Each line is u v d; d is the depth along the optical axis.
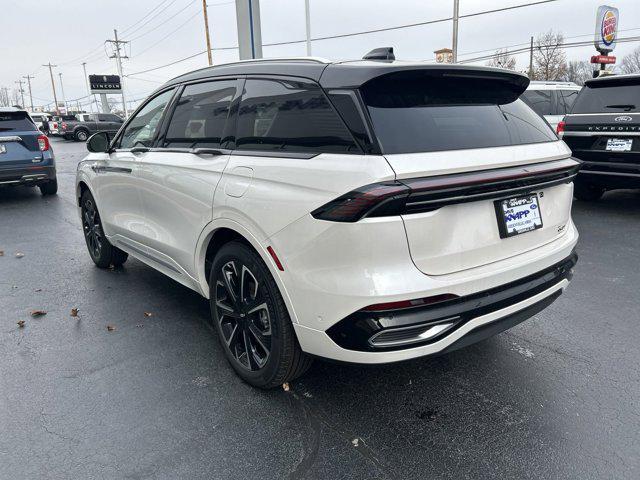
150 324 3.81
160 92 3.89
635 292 4.32
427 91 2.51
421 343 2.21
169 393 2.89
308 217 2.28
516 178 2.40
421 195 2.11
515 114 2.81
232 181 2.77
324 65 2.55
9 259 5.55
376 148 2.17
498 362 3.20
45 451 2.42
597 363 3.18
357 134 2.24
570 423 2.60
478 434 2.53
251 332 2.83
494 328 2.47
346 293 2.19
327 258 2.23
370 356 2.21
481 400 2.80
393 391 2.90
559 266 2.82
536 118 2.96
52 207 8.83
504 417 2.66
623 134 6.50
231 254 2.82
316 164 2.33
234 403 2.79
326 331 2.31
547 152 2.71
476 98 2.69
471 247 2.35
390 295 2.14
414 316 2.19
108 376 3.07
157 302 4.23
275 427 2.59
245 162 2.74
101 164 4.46
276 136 2.63
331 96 2.39
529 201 2.60
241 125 2.89
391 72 2.33
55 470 2.29
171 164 3.37
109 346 3.46
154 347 3.44
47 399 2.84
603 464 2.31
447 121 2.45
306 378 3.03
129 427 2.59
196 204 3.08
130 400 2.83
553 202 2.79
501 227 2.46
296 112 2.55
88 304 4.21
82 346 3.47
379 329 2.17
